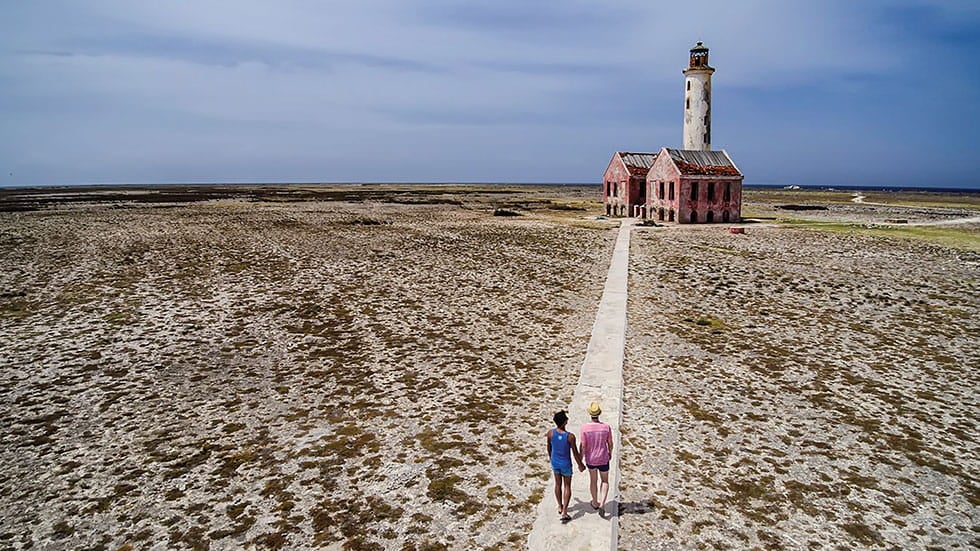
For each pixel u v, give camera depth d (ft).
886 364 57.62
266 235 157.38
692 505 32.86
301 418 44.06
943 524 32.04
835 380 53.06
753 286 92.89
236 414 44.75
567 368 55.01
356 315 73.41
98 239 143.02
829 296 86.48
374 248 134.41
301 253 124.16
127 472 36.35
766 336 66.33
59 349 58.95
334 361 56.65
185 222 192.44
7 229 164.55
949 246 140.26
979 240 151.94
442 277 99.40
